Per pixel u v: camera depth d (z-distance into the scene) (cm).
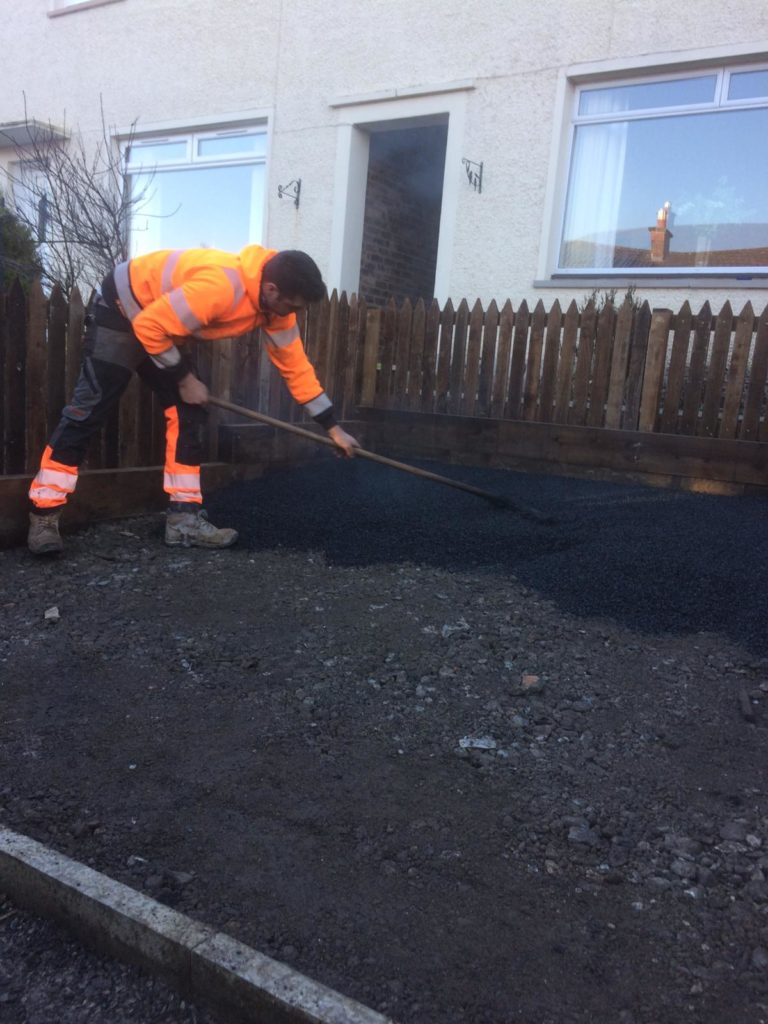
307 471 609
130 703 281
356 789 236
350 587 394
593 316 600
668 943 183
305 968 173
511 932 185
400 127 842
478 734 267
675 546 435
